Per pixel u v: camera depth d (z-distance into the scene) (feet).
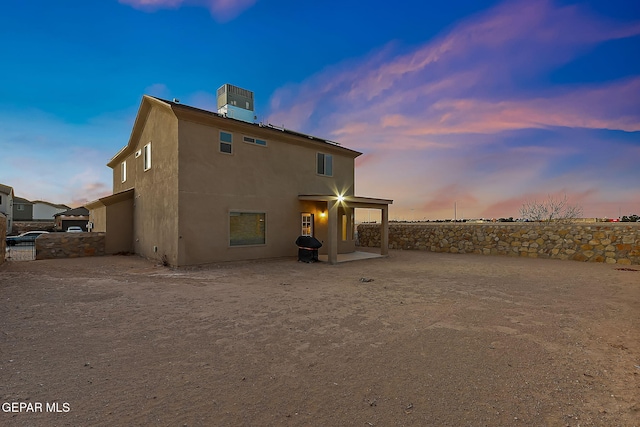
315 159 48.96
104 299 21.09
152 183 41.63
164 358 11.95
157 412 8.36
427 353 12.53
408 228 63.36
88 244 46.70
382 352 12.62
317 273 33.27
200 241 35.96
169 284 26.63
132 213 50.42
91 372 10.72
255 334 14.73
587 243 42.52
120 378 10.31
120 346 13.10
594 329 15.51
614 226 40.65
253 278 30.01
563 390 9.71
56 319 16.60
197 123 36.14
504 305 20.17
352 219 55.06
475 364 11.53
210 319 17.02
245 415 8.24
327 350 12.82
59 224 121.39
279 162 44.04
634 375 10.73
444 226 57.72
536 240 47.26
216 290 24.47
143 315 17.62
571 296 22.65
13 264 36.24
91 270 33.32
